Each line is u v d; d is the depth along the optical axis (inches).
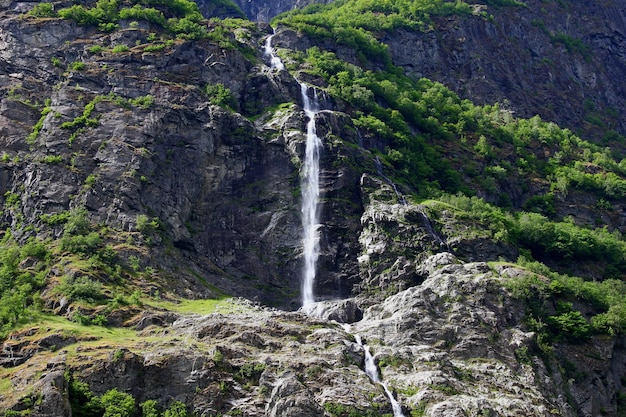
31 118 4402.1
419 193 4928.6
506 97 7288.4
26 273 3545.8
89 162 4178.2
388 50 7052.2
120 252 3779.5
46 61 4704.7
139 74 4722.0
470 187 5285.4
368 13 7573.8
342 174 4571.9
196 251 4185.5
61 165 4136.3
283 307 4111.7
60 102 4446.4
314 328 3440.0
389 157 5064.0
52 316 3314.5
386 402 3021.7
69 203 4008.4
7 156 4212.6
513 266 4037.9
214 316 3366.1
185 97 4670.3
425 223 4350.4
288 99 5088.6
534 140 6141.7
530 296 3828.7
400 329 3540.8
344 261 4259.4
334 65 5890.8
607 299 4001.0
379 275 4121.6
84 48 4817.9
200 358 2940.5
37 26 4835.1
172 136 4456.2
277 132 4756.4
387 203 4480.8
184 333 3216.0
